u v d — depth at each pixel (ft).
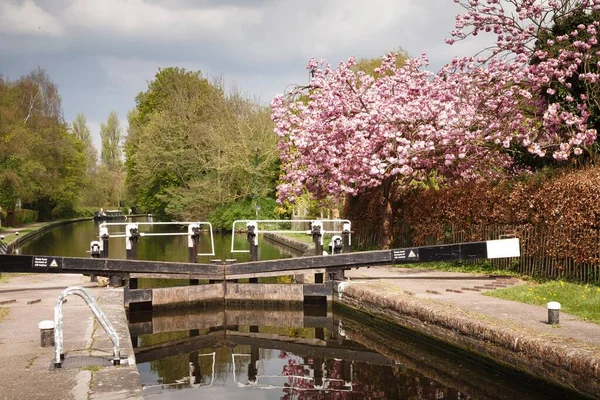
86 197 289.94
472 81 58.49
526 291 41.22
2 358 27.86
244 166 139.23
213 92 171.01
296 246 99.91
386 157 61.00
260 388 31.42
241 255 89.35
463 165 61.16
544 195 46.39
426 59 67.51
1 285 52.34
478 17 57.21
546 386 27.27
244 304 55.06
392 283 49.16
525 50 55.98
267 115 146.20
